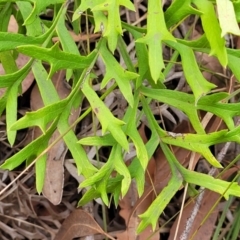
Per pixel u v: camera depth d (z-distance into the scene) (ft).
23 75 0.65
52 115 0.63
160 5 0.60
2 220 1.00
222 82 0.94
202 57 0.91
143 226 0.69
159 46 0.59
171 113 0.96
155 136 0.70
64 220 0.97
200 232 0.90
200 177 0.69
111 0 0.61
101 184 0.65
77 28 0.78
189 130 0.94
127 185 0.64
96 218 0.99
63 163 0.90
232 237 0.92
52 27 0.65
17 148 0.98
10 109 0.64
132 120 0.67
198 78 0.63
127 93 0.62
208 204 0.90
